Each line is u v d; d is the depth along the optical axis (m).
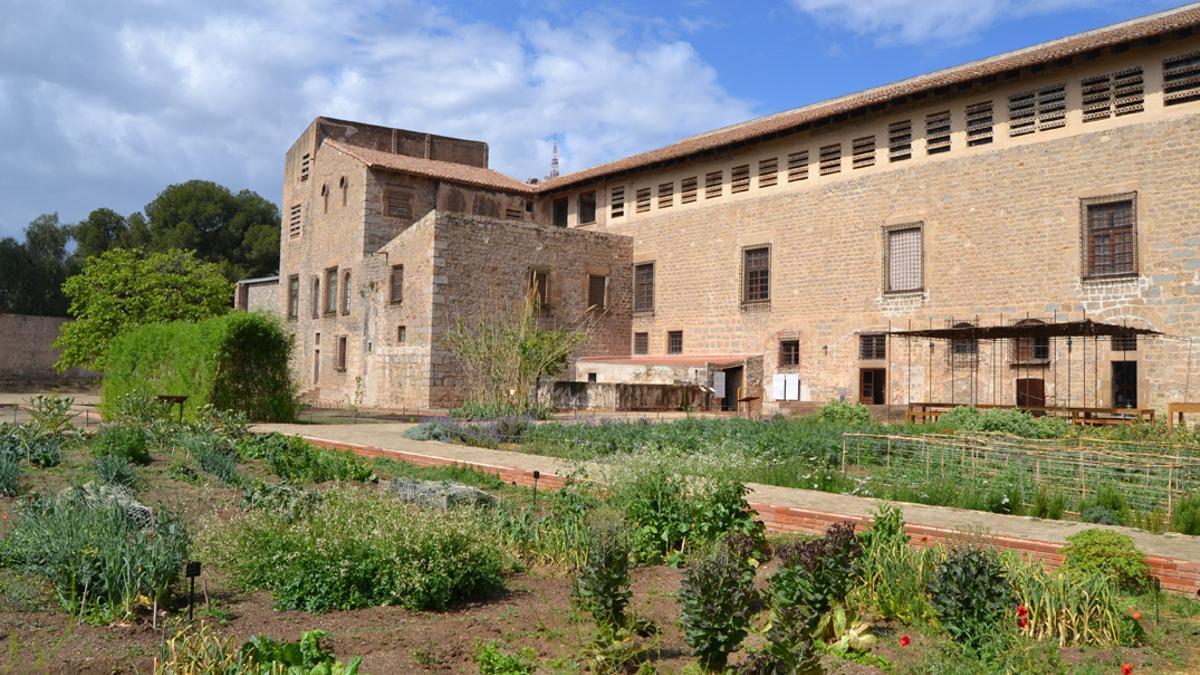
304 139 44.00
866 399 29.12
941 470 12.41
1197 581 7.44
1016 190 25.75
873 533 7.83
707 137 39.25
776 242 32.16
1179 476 11.91
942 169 27.50
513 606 7.20
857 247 29.61
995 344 25.91
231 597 7.05
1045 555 8.20
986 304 26.23
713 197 34.66
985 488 11.48
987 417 19.08
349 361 38.03
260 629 6.32
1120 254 23.67
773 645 5.35
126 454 12.77
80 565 6.49
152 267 34.97
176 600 6.78
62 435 14.98
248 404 22.47
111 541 6.69
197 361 21.89
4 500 9.83
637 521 9.01
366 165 37.19
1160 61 23.06
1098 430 18.09
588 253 36.62
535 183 50.44
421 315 32.75
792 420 22.08
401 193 37.91
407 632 6.44
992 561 6.67
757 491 11.79
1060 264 24.72
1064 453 12.82
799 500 10.99
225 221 66.62
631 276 37.94
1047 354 24.86
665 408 29.38
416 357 32.88
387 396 34.75
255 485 10.54
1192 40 22.42
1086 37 29.52
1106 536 7.84
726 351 33.69
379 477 13.30
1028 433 18.05
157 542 6.76
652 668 5.66
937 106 27.75
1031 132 25.56
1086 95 24.50
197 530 8.27
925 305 27.66
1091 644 6.36
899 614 6.84
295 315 44.09
